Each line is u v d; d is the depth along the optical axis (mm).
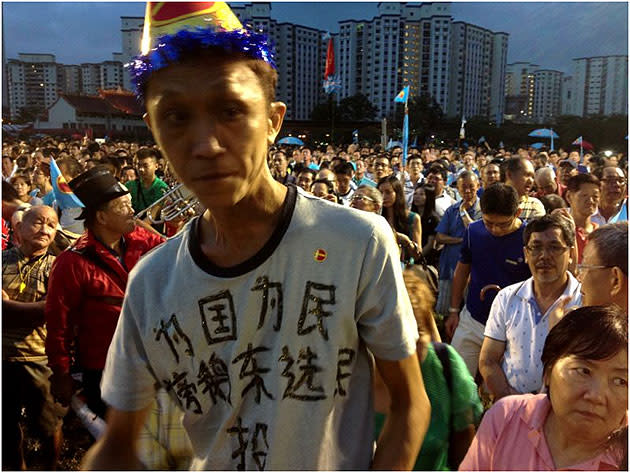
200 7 938
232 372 1029
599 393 1374
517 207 3285
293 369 1013
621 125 45594
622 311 1455
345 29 102688
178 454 1169
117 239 2977
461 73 100188
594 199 4176
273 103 997
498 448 1570
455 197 7320
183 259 1065
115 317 2854
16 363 2900
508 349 2684
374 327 1028
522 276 3305
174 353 1067
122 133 57250
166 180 5770
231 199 906
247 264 1005
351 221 1024
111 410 1146
